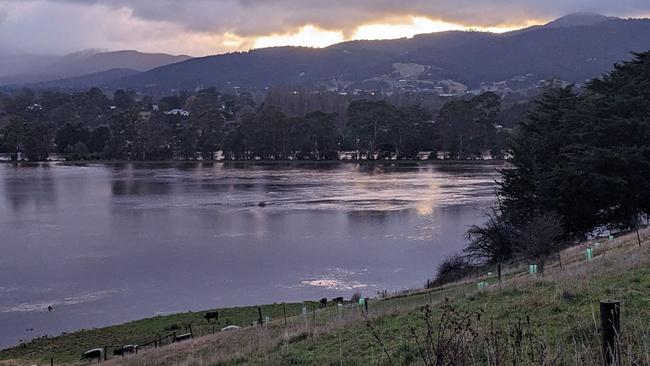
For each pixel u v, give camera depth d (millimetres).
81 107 195625
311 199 72312
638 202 33969
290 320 19188
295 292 34906
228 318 28031
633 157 32062
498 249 33312
